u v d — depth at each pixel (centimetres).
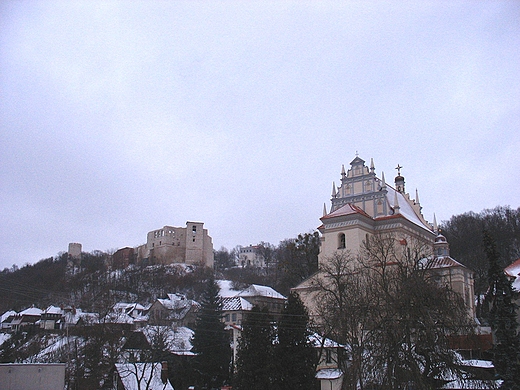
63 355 7775
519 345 5069
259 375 5438
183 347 8888
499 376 5044
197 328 7869
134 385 6744
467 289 8050
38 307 15075
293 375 5491
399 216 8175
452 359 4303
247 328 5712
